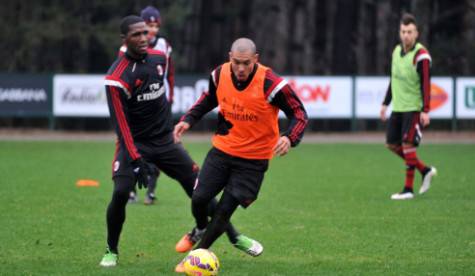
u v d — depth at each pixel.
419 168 39.66
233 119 22.91
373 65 114.00
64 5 109.62
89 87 82.75
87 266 24.05
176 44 121.44
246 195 22.98
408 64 38.09
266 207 36.53
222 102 22.98
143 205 37.03
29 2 108.50
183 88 82.69
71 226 30.98
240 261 25.05
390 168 54.19
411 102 38.44
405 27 37.91
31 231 29.81
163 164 26.09
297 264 24.52
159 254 26.09
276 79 22.44
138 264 24.44
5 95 82.81
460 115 81.75
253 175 23.08
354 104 82.88
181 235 29.42
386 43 112.44
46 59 111.06
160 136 25.86
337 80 82.50
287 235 29.50
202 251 22.02
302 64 115.56
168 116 26.05
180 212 34.84
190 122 23.97
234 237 24.52
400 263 24.59
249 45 21.94
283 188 43.59
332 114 82.88
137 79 24.70
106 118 98.81
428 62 37.66
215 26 121.12
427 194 40.91
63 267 23.88
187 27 123.19
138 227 30.98
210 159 23.44
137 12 113.06
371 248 27.05
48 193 40.22
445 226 31.27
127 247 27.20
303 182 46.41
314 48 117.12
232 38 120.62
